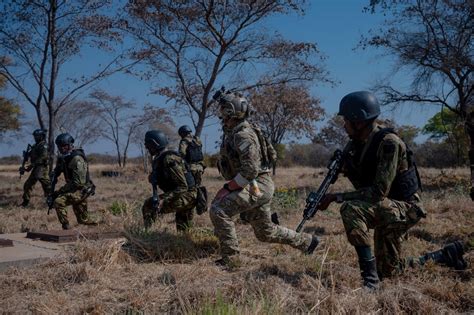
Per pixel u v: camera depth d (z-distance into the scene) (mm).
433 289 4781
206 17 19312
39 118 19500
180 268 5477
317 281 4824
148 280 5188
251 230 8398
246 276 5125
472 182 7191
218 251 6383
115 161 64688
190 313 4066
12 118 43719
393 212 4898
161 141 7461
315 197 5180
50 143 19422
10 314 4414
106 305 4605
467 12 18953
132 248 6219
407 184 4992
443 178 19594
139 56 20047
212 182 23359
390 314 4371
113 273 5469
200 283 4984
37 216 11703
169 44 20250
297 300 4539
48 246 6512
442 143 42875
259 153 5750
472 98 21375
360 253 4906
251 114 5859
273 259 5906
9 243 6551
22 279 5152
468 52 19297
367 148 4941
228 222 5809
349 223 4887
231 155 5773
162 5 19359
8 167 54906
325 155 55250
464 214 9898
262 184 5836
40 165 15109
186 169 7461
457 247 5484
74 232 7039
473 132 7223
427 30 19688
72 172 9047
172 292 4789
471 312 4500
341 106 5070
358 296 4496
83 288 4992
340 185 19031
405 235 5383
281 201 11906
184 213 7672
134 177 29297
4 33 18594
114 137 44594
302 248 6078
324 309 4320
